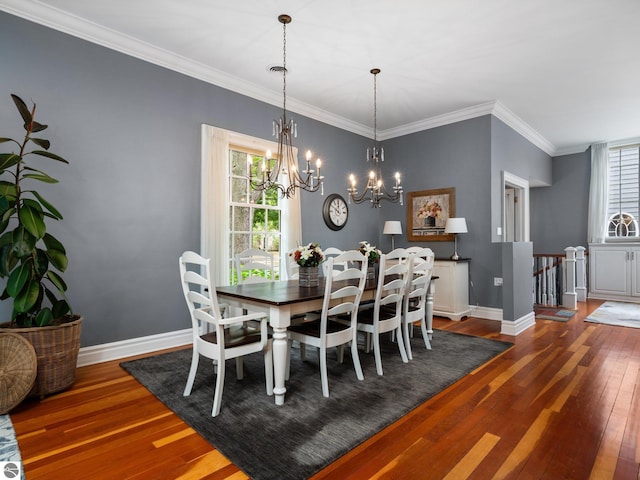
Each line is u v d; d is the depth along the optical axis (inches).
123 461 67.0
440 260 188.2
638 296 236.7
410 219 219.9
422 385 101.0
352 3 106.7
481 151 190.7
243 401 91.1
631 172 250.2
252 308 98.6
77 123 116.7
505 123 203.5
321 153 199.9
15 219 106.9
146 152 132.0
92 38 119.6
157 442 73.2
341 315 122.6
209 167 146.5
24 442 73.3
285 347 89.7
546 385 101.7
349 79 158.9
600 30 120.4
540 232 288.0
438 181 207.9
